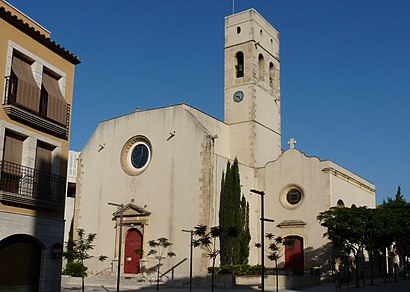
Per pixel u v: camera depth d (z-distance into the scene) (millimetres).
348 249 39688
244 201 41375
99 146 48469
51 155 24766
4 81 22219
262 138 49469
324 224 38688
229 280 37188
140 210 43375
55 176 24375
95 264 45344
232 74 51000
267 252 44625
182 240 41031
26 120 22938
